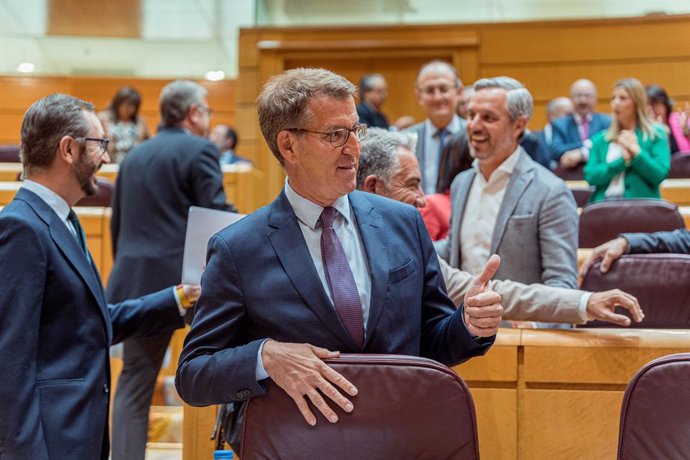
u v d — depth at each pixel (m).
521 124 2.74
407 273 1.82
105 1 9.83
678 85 7.64
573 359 2.16
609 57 7.83
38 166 2.23
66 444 2.03
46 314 2.10
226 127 7.55
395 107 8.20
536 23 7.98
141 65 11.32
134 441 3.00
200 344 1.74
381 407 1.64
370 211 1.87
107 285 3.35
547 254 2.60
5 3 9.98
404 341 1.78
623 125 4.37
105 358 2.20
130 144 6.54
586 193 4.34
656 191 4.28
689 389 1.62
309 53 8.23
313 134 1.76
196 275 2.50
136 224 3.34
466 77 8.09
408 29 8.14
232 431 1.84
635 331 2.23
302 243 1.78
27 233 2.08
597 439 2.14
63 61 11.15
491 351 2.19
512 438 2.17
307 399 1.66
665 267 2.52
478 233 2.72
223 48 10.92
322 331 1.73
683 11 7.70
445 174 3.07
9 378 1.96
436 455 1.64
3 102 11.12
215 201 3.33
